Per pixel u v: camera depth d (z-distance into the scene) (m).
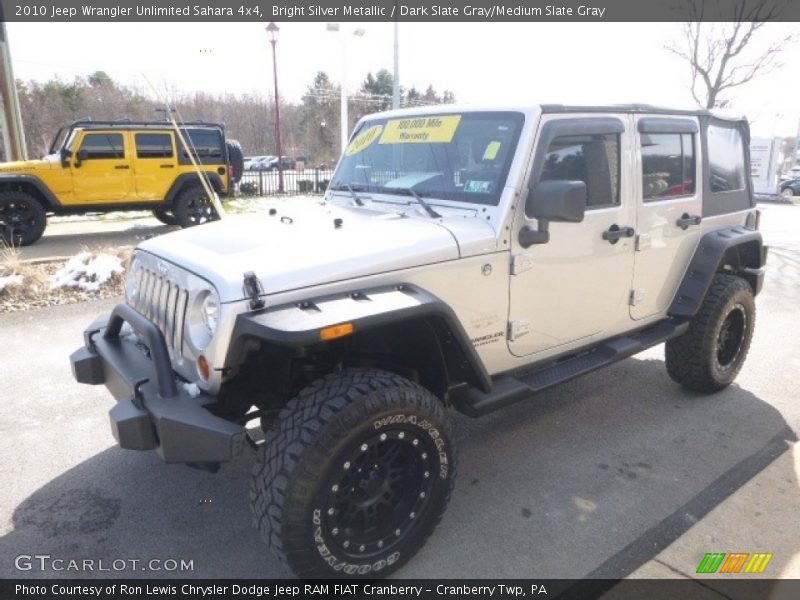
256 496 2.43
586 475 3.59
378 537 2.65
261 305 2.40
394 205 3.55
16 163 11.37
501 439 4.04
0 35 13.34
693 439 4.02
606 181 3.59
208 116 50.38
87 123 12.04
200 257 2.67
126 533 3.07
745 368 5.32
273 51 25.81
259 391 2.90
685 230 4.22
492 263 3.07
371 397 2.47
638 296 3.96
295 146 57.62
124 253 8.50
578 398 4.68
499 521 3.15
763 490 3.42
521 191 3.11
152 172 12.59
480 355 3.17
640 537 3.02
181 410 2.46
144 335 2.69
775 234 14.38
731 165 4.73
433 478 2.74
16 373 5.06
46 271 8.16
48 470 3.62
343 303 2.51
